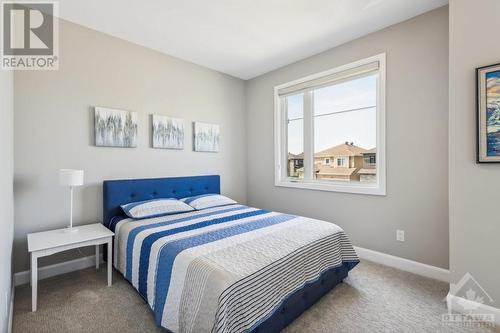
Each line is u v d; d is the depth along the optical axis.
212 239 1.82
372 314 1.77
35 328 1.61
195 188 3.38
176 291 1.49
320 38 2.78
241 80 4.09
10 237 1.84
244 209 2.93
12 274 2.00
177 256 1.58
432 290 2.09
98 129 2.57
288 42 2.87
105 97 2.65
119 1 2.12
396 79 2.50
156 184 2.97
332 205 3.06
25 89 2.20
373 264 2.63
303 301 1.75
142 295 1.87
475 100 1.74
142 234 2.01
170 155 3.20
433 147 2.29
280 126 3.70
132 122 2.83
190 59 3.32
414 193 2.42
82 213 2.52
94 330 1.60
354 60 2.81
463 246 1.81
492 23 1.68
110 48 2.69
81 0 2.11
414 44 2.38
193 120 3.44
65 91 2.41
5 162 1.47
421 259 2.38
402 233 2.50
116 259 2.36
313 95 3.33
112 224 2.49
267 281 1.44
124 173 2.79
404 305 1.88
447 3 2.18
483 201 1.73
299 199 3.42
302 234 1.97
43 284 2.19
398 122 2.50
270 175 3.79
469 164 1.78
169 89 3.18
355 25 2.53
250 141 4.09
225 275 1.32
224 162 3.84
